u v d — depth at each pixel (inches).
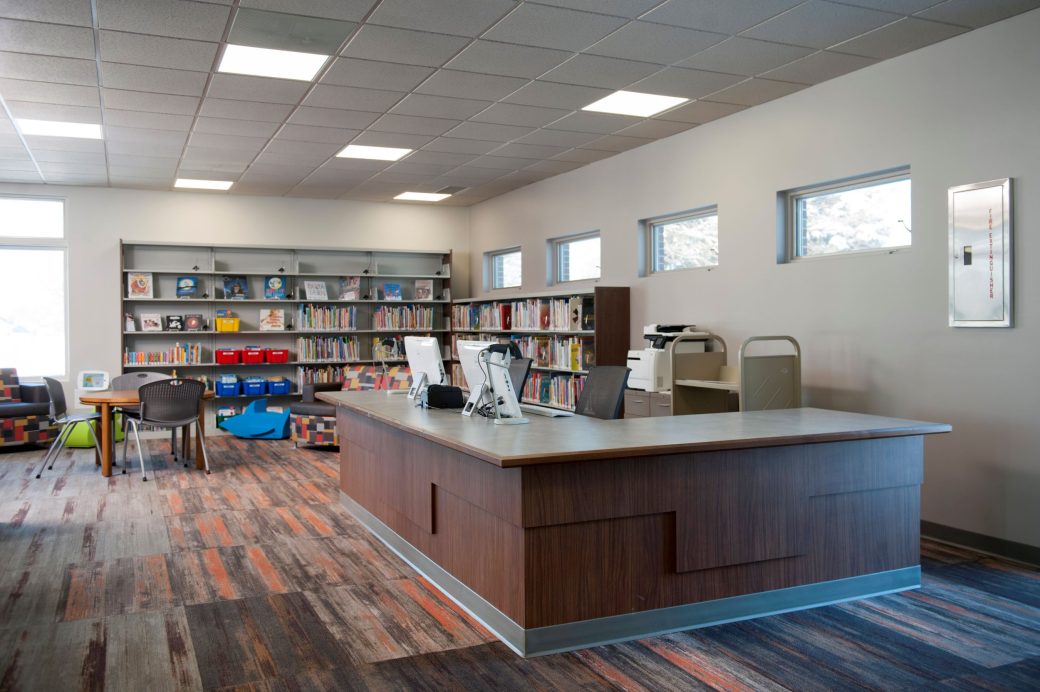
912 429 144.3
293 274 371.6
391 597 147.3
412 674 114.6
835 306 205.6
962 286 173.9
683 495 128.4
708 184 247.1
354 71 195.8
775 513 136.1
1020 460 165.3
